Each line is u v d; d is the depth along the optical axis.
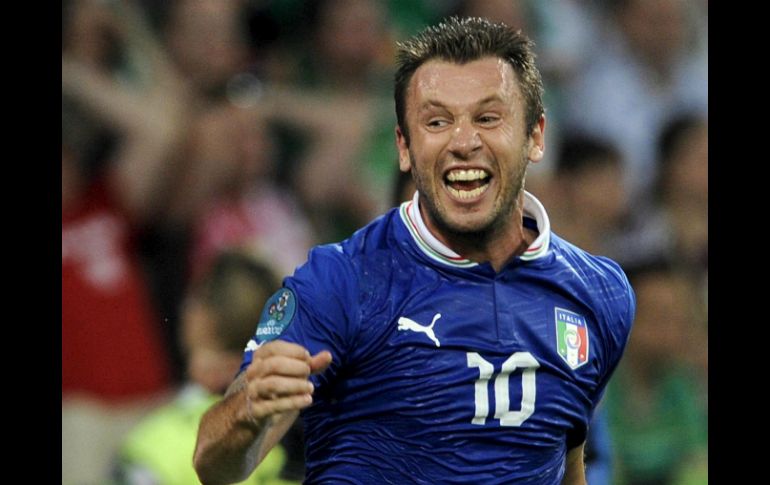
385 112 32.97
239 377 14.19
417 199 14.92
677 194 35.34
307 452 15.17
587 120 36.28
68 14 30.75
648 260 30.12
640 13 37.12
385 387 14.38
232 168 31.30
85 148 30.16
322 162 32.31
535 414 14.58
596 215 33.59
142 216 30.38
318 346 14.16
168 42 31.88
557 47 36.12
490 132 14.35
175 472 20.38
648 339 29.66
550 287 14.88
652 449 29.45
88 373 28.75
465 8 34.84
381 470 14.48
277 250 31.20
